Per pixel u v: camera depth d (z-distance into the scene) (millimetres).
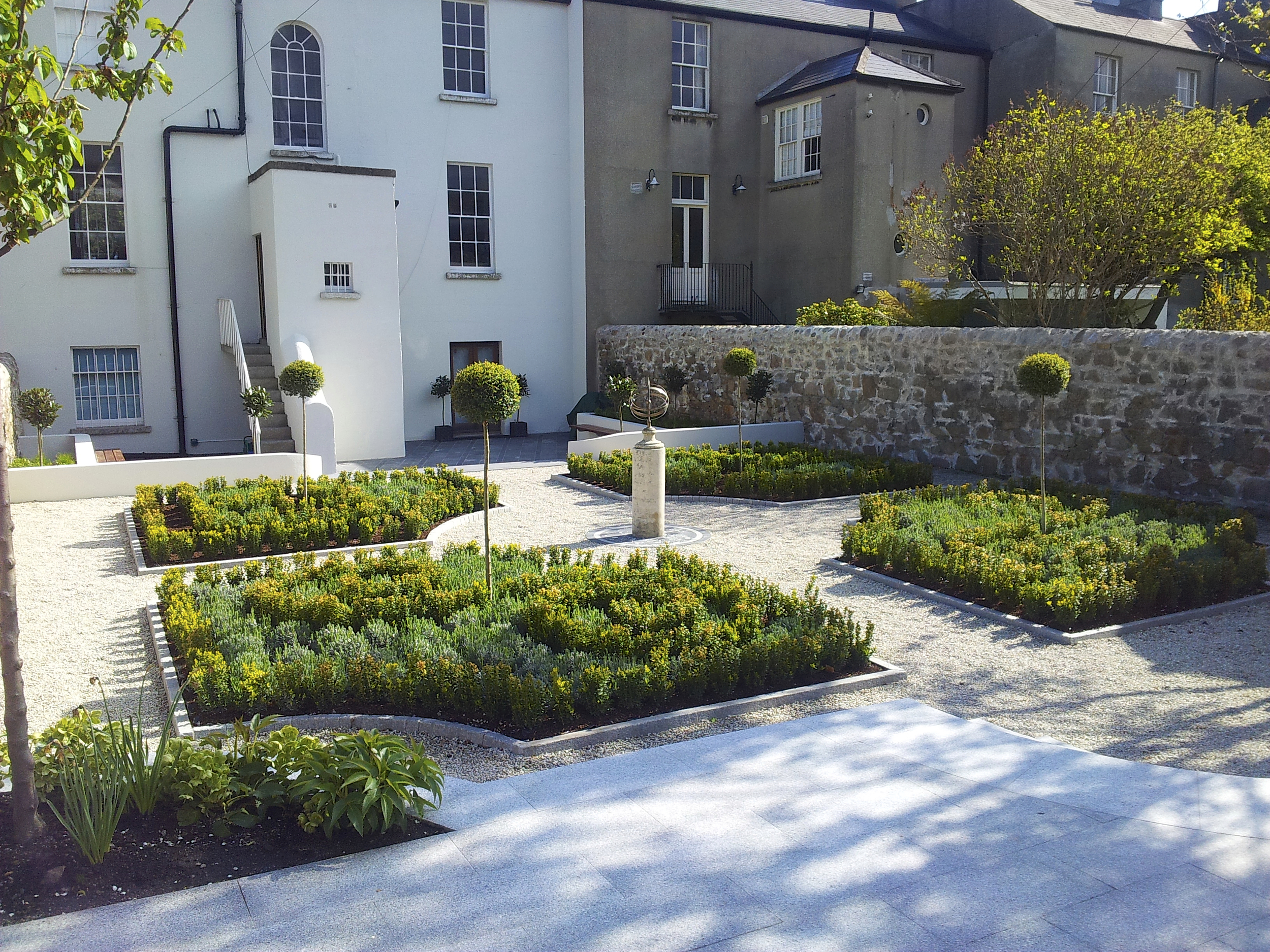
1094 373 10836
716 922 2932
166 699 5234
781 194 19906
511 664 5293
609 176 18938
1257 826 3629
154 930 2883
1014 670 5773
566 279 19422
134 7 4449
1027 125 14391
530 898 3086
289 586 6828
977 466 12266
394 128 17578
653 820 3686
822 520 10102
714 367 16219
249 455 11805
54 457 13461
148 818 3578
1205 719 5008
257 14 16297
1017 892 3129
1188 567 6844
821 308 16328
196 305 16312
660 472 9367
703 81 19828
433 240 18125
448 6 17891
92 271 15602
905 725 4812
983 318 17172
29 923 2920
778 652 5406
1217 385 9656
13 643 3295
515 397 6500
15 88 3865
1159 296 16141
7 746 3674
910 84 18281
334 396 15516
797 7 20922
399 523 9336
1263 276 18828
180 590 6602
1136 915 2986
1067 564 7070
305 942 2820
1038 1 21297
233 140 16312
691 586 6562
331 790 3521
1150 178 12586
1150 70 21516
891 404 13336
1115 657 5953
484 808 3812
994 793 3951
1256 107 22844
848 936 2854
